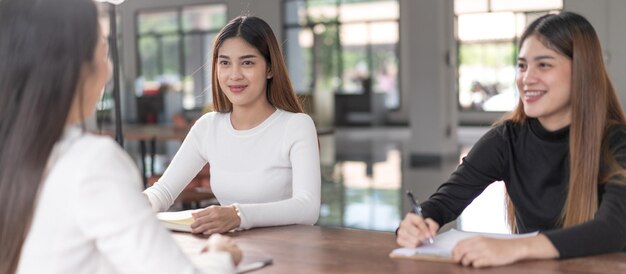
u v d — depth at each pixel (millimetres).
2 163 1308
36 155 1295
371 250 1963
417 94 10922
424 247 1940
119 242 1274
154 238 1301
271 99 2760
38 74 1306
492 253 1738
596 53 2094
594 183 2055
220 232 2254
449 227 5801
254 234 2234
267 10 13492
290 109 2773
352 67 18719
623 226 1895
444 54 10883
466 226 5832
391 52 18391
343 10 18438
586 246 1801
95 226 1270
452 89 11078
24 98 1304
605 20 8648
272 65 2715
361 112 18281
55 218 1283
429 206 2281
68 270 1301
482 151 2365
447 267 1753
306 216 2471
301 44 18250
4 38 1323
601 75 2090
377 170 9758
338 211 6895
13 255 1336
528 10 15477
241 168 2701
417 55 10883
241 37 2641
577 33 2086
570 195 2072
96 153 1295
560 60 2098
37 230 1298
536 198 2230
